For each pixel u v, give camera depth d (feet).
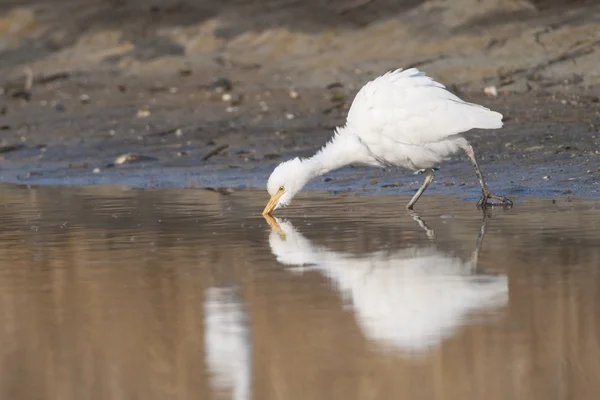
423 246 34.60
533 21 70.49
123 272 32.45
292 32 77.97
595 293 27.22
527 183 47.34
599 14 69.41
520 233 36.04
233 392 21.66
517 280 29.04
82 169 60.18
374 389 21.38
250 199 48.19
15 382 22.97
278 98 69.21
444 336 24.40
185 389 21.95
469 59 68.74
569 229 36.35
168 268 32.78
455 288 28.48
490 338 24.03
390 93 42.14
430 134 41.50
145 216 43.86
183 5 85.46
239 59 77.56
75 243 37.93
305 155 58.08
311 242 36.35
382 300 27.58
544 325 24.76
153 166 59.26
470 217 40.22
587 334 23.99
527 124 57.62
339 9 78.28
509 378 21.63
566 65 65.51
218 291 29.40
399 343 24.03
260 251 35.01
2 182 58.13
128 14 87.10
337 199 47.09
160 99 72.69
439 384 21.38
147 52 81.92
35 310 28.35
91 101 74.43
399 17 75.05
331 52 74.64
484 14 72.08
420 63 69.92
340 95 67.92
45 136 67.77
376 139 42.68
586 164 49.32
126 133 66.44
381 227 38.78
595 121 56.75
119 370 23.41
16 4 91.40
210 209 45.32
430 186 48.88
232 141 62.13
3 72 83.71
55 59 84.64
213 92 72.33
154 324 26.45
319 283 29.86
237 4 83.61
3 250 36.91
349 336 24.70
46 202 49.34
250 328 25.66
